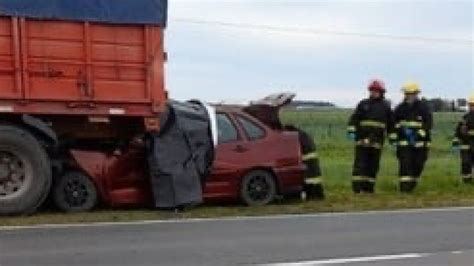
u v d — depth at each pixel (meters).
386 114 16.88
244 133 14.84
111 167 13.82
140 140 14.14
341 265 9.24
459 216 13.52
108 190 13.80
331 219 13.04
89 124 14.13
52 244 10.27
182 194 13.94
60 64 13.41
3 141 12.90
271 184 14.88
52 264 9.00
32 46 13.22
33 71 13.23
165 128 14.18
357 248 10.31
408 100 17.19
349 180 19.66
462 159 19.28
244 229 11.81
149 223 12.35
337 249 10.22
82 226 11.93
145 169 14.10
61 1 13.34
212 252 9.88
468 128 19.20
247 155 14.69
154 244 10.38
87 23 13.56
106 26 13.73
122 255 9.59
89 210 13.62
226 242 10.61
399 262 9.45
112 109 13.80
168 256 9.58
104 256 9.51
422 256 9.84
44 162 13.16
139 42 13.98
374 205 14.99
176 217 13.12
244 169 14.62
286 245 10.44
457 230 11.91
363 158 16.86
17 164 13.05
